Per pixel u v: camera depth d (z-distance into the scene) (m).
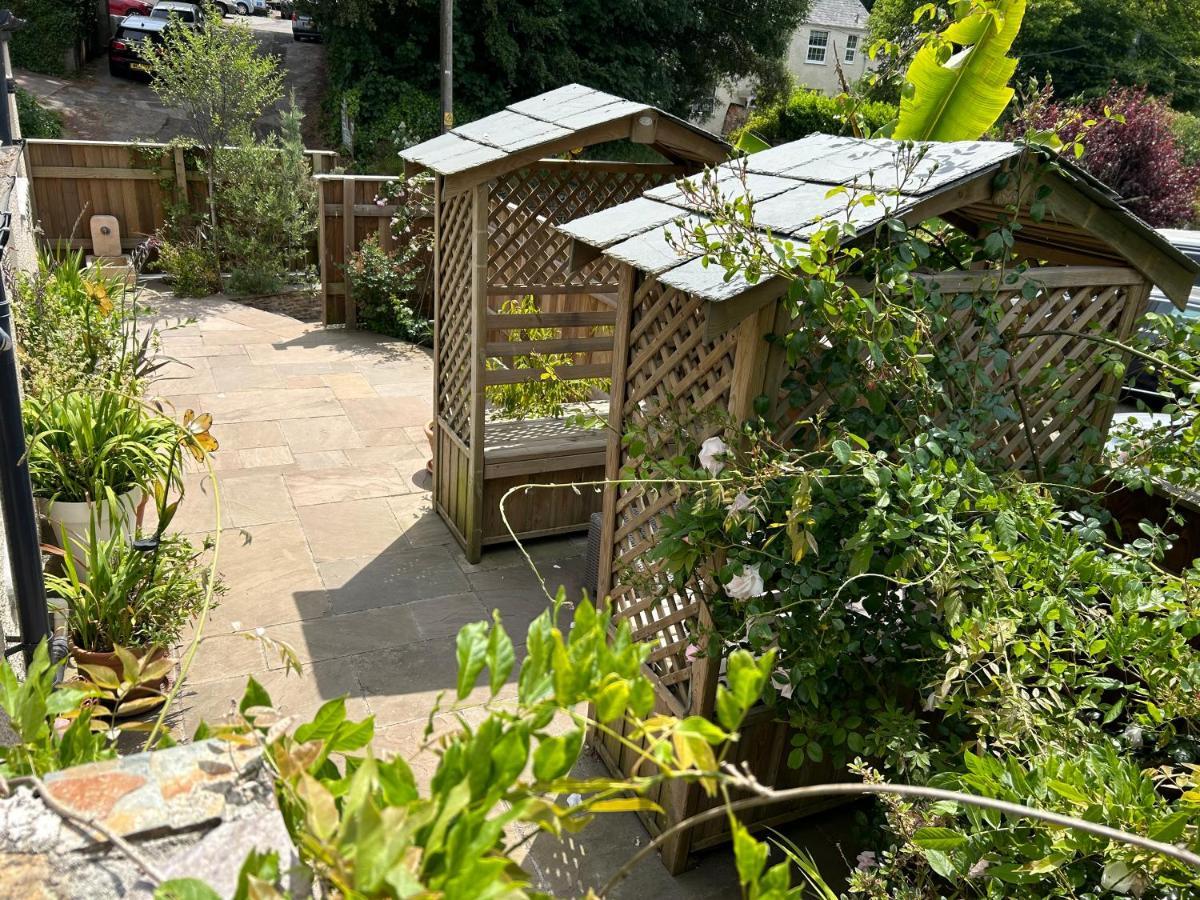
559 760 0.83
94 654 3.05
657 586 2.78
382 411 6.30
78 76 17.84
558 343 4.73
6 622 2.79
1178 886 1.44
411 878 0.67
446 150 4.35
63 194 8.84
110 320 4.71
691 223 2.46
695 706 2.66
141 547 3.14
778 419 2.46
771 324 2.29
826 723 2.37
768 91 22.30
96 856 0.80
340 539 4.61
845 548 2.07
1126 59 21.84
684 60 21.55
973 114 3.25
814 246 2.11
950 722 2.54
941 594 2.03
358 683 3.47
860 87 3.57
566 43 19.42
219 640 3.66
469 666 0.88
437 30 18.08
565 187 4.96
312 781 0.81
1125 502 3.28
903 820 1.82
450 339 4.59
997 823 1.58
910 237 2.29
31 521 2.61
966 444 2.37
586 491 4.83
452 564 4.47
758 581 2.23
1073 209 2.51
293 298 8.95
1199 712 1.82
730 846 2.89
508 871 0.84
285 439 5.73
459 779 0.83
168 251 8.70
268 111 18.11
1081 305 2.81
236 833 0.84
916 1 20.50
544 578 4.42
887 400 2.40
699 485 2.33
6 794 0.86
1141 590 1.98
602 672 0.86
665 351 2.73
